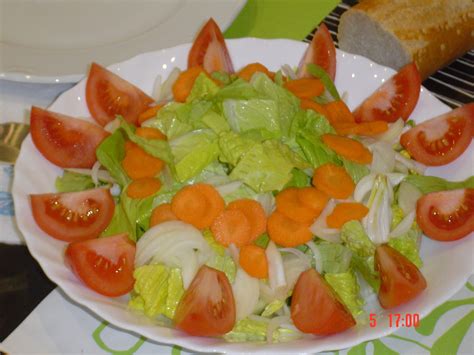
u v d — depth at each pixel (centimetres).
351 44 73
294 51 61
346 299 47
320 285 44
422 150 55
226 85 55
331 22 73
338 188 48
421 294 45
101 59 66
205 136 51
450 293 44
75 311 48
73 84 64
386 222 49
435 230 48
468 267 45
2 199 54
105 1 72
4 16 70
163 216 47
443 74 70
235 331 45
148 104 58
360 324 44
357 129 54
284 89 53
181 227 46
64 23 70
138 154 50
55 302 49
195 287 43
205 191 47
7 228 52
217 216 47
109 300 44
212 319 41
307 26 72
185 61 60
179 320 41
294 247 48
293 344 41
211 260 47
